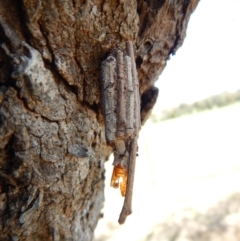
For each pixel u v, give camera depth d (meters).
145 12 0.07
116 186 0.06
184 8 0.08
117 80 0.06
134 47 0.07
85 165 0.07
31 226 0.07
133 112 0.06
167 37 0.08
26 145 0.06
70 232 0.08
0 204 0.06
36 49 0.06
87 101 0.07
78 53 0.06
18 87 0.06
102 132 0.07
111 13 0.06
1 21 0.06
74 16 0.06
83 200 0.08
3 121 0.06
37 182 0.06
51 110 0.06
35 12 0.06
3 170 0.06
